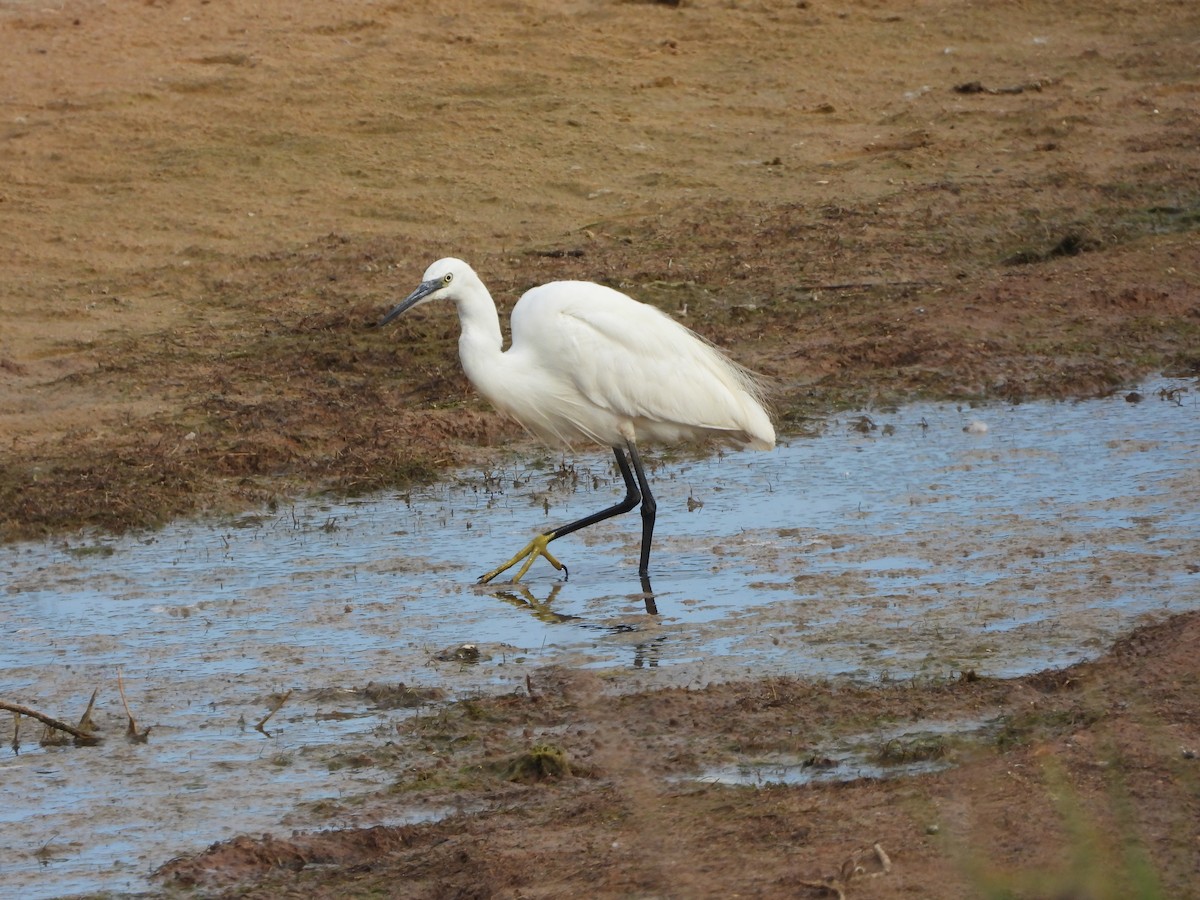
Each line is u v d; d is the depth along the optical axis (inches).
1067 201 827.4
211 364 655.1
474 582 454.6
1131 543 458.6
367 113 937.5
